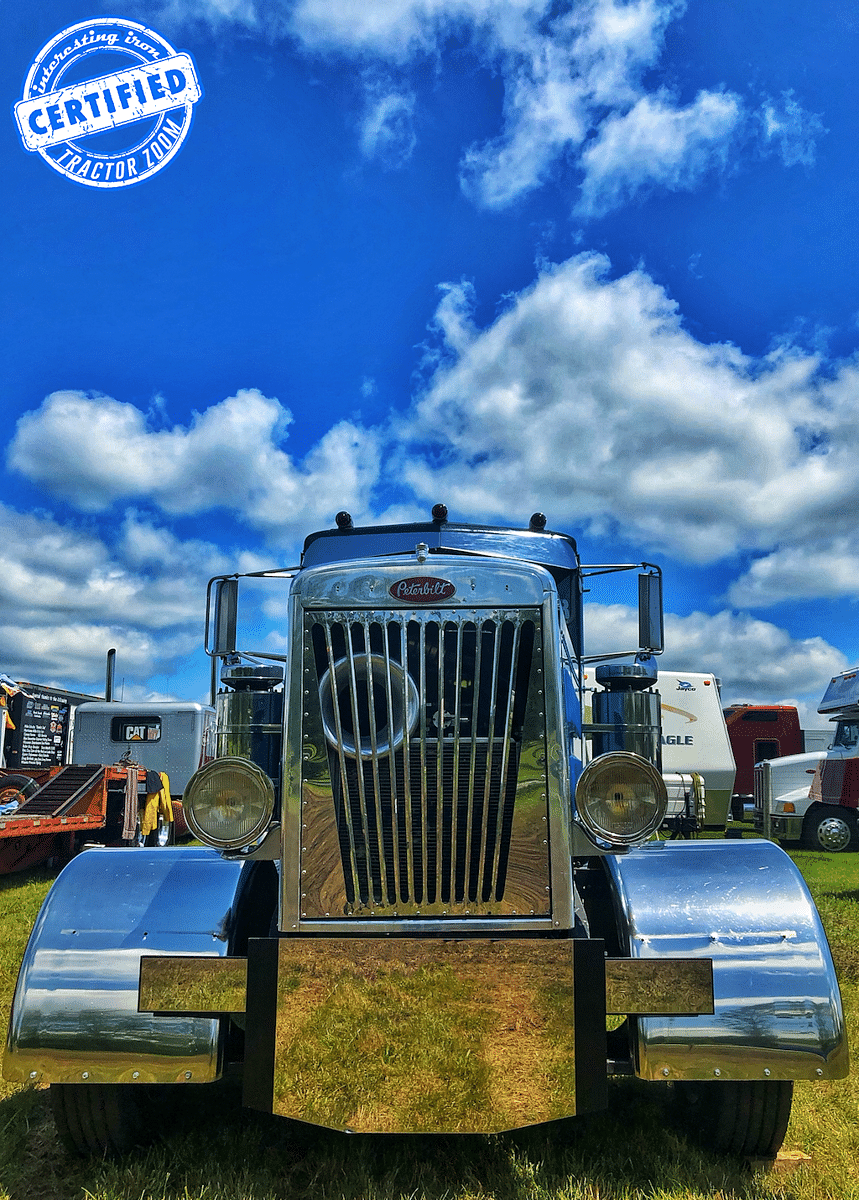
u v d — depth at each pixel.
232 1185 2.79
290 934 2.76
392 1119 2.55
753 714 24.11
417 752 2.85
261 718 3.35
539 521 4.66
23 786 13.14
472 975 2.61
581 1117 3.38
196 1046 2.71
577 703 3.54
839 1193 2.79
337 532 4.54
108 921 2.88
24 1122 3.29
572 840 2.83
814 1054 2.66
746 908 2.86
